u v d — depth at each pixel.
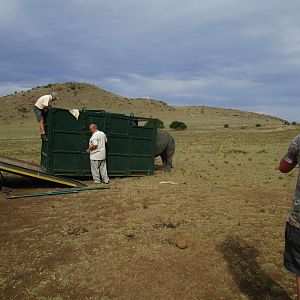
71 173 12.03
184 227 7.16
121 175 13.05
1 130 73.19
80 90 148.12
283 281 5.00
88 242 6.37
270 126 76.38
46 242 6.39
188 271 5.28
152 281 4.99
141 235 6.71
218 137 44.50
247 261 5.62
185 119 116.19
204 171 14.95
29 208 8.69
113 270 5.30
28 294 4.70
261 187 11.31
